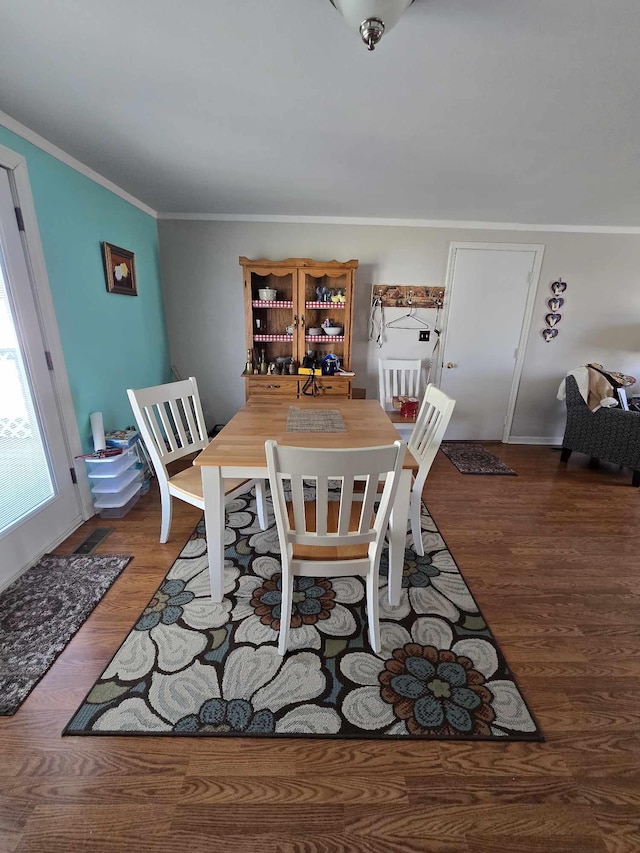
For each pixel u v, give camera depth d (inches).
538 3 40.3
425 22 43.1
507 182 95.8
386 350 146.5
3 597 64.0
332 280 131.6
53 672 51.1
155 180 98.0
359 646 56.4
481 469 126.4
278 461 42.6
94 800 38.0
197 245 133.6
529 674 52.5
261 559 76.6
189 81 55.7
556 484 115.3
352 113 64.3
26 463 71.7
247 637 57.5
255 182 99.0
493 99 59.5
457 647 56.6
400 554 61.3
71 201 83.3
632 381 130.0
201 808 37.7
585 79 53.8
